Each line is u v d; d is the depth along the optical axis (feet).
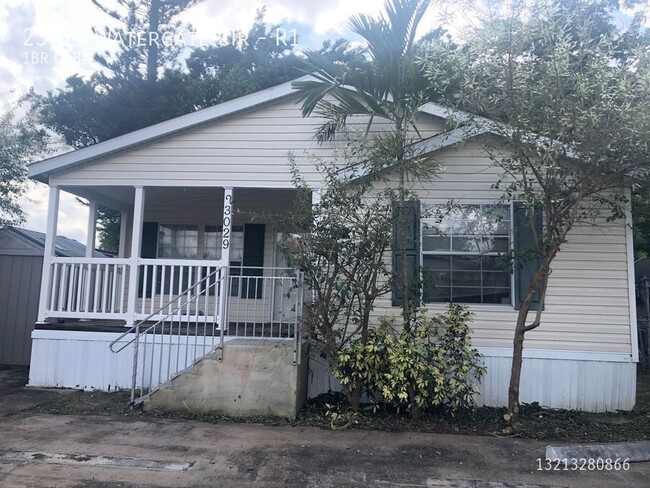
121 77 65.57
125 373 26.50
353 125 27.61
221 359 22.02
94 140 63.57
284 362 21.81
